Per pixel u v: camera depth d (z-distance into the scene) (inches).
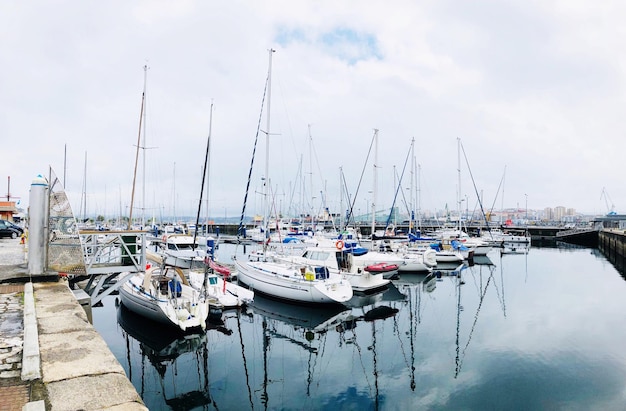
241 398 392.5
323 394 402.3
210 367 467.5
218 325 640.4
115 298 755.4
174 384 421.1
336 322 671.1
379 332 615.8
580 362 478.6
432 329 630.5
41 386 175.9
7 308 305.3
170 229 2103.8
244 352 520.4
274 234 1771.7
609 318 684.1
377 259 1098.1
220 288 733.3
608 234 1809.8
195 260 1040.8
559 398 385.7
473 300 845.2
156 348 522.0
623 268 1317.7
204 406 374.9
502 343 553.6
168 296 567.8
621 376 436.8
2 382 179.3
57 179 430.6
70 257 434.0
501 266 1373.0
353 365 479.2
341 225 2060.8
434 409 368.8
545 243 2458.2
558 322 661.3
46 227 425.1
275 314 706.2
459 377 439.8
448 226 2559.1
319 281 730.8
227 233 3287.4
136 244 534.9
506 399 385.1
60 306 304.3
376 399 390.6
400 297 876.0
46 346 221.0
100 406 161.0
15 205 1777.8
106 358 206.8
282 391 408.2
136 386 414.3
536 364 473.7
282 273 786.8
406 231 2295.8
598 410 361.7
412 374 450.6
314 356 509.7
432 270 1197.1
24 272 421.4
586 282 1054.4
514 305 794.2
